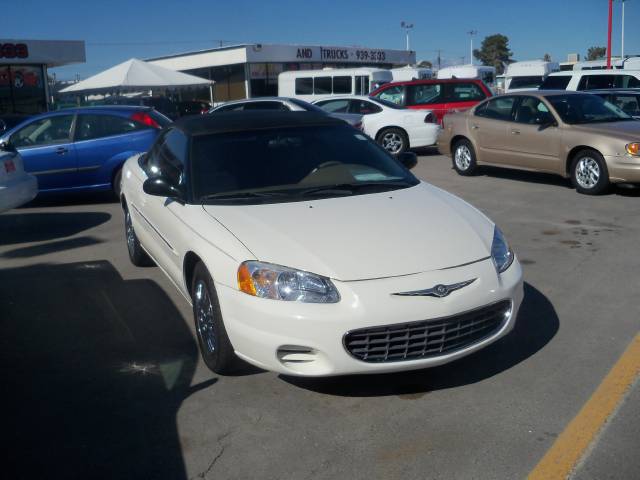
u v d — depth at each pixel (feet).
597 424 10.93
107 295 18.39
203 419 11.57
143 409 11.99
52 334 15.70
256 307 11.51
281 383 12.78
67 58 86.58
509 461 10.02
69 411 11.98
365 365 11.27
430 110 49.01
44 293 18.78
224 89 124.77
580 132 30.76
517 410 11.49
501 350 13.93
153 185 14.80
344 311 11.11
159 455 10.52
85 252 23.32
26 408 12.13
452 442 10.60
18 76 85.10
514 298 12.48
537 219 26.00
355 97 50.42
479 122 36.42
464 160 37.86
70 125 32.07
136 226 19.16
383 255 11.84
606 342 14.19
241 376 13.14
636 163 28.76
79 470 10.16
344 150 16.12
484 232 13.19
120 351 14.60
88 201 33.78
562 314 15.88
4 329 16.12
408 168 17.30
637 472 9.64
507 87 86.99
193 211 14.07
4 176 23.89
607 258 20.36
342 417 11.49
